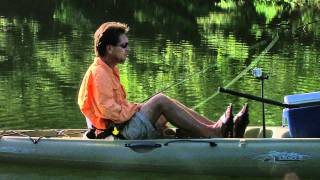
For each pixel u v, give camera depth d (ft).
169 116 12.53
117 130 12.56
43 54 37.24
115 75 12.69
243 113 12.77
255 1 93.76
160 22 67.82
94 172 12.61
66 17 70.95
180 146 12.37
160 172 12.41
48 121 19.06
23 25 58.49
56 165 12.72
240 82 27.04
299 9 77.30
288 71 30.40
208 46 44.16
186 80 27.81
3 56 36.14
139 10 86.84
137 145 12.42
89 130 13.21
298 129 12.78
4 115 19.65
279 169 12.04
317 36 48.34
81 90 12.79
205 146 12.29
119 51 12.43
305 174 12.01
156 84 26.76
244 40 47.91
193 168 12.26
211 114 20.42
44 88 24.80
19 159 12.87
